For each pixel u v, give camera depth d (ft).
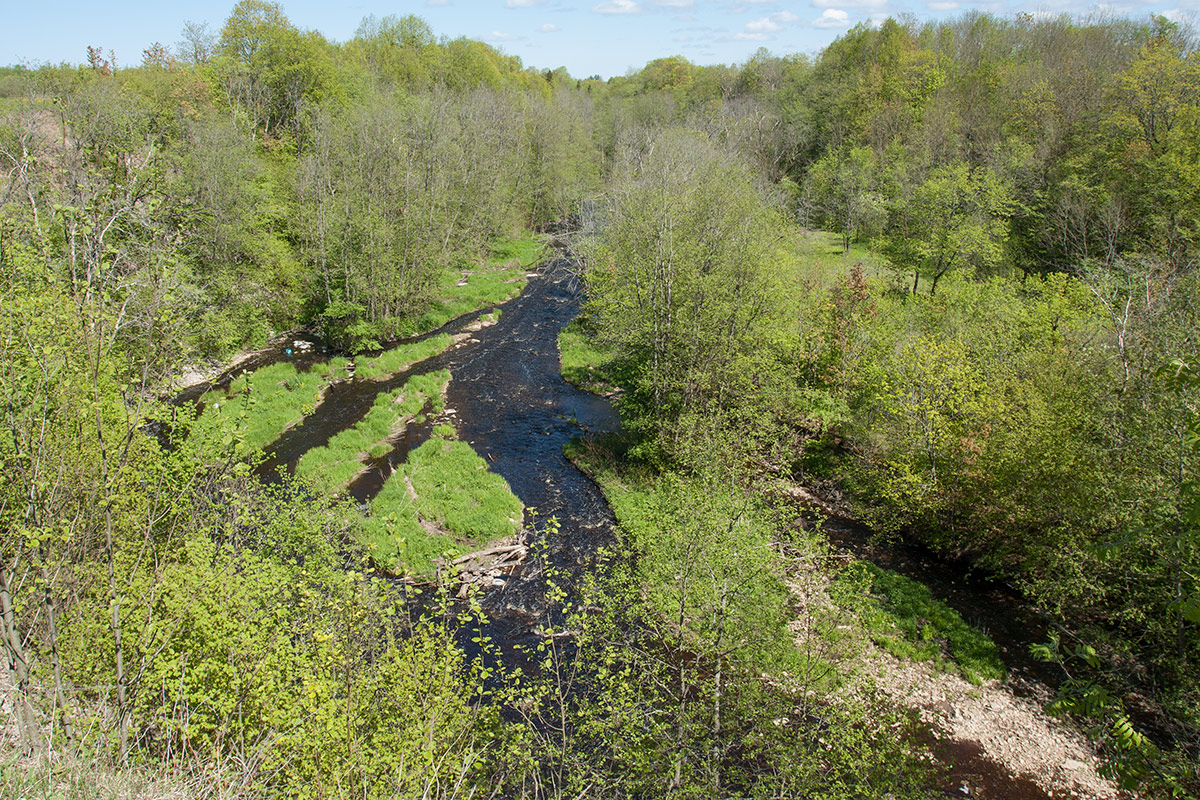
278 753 35.81
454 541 92.94
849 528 99.81
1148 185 141.49
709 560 60.49
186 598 40.09
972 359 99.14
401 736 39.45
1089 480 74.64
